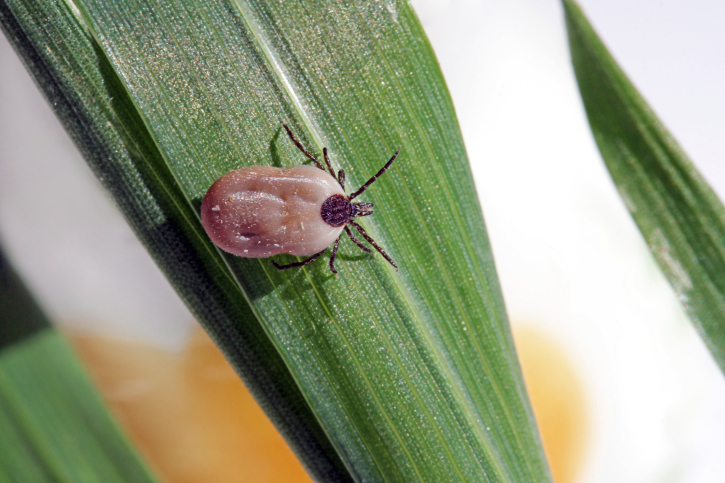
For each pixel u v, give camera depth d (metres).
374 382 0.08
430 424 0.08
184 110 0.08
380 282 0.08
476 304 0.08
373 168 0.08
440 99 0.08
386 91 0.08
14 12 0.08
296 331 0.08
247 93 0.08
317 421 0.08
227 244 0.08
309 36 0.08
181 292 0.08
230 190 0.08
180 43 0.08
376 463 0.08
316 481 0.08
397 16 0.08
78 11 0.08
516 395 0.08
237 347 0.08
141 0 0.08
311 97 0.08
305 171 0.08
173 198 0.08
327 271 0.08
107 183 0.08
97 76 0.08
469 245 0.08
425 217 0.08
